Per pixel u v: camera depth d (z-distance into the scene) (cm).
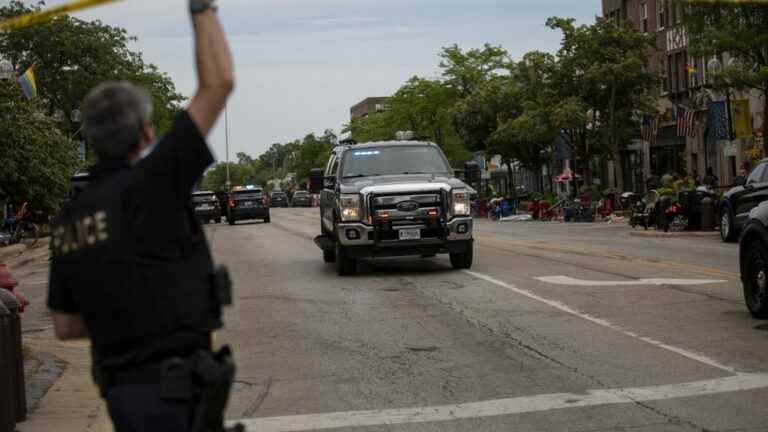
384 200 2447
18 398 1036
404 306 1906
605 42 6606
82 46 8406
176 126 475
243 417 1062
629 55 6450
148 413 468
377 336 1576
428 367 1305
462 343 1478
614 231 4622
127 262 468
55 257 485
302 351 1468
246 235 5272
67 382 1267
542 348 1408
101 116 481
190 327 477
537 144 7738
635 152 7925
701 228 4012
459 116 8431
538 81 6781
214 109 479
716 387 1116
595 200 6219
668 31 7144
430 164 2644
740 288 1986
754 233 1566
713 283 2083
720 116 5172
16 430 1004
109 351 482
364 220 2450
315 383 1232
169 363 468
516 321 1662
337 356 1416
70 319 501
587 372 1228
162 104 9231
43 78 8344
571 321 1638
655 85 6656
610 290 2011
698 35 4438
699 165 6762
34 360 1452
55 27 8350
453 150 10100
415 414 1050
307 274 2634
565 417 1012
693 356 1298
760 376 1162
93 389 1217
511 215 7144
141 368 477
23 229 5884
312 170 2809
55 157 5509
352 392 1172
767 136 4481
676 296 1889
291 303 2025
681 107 6275
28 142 5331
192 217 492
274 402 1134
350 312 1861
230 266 3027
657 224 4138
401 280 2350
